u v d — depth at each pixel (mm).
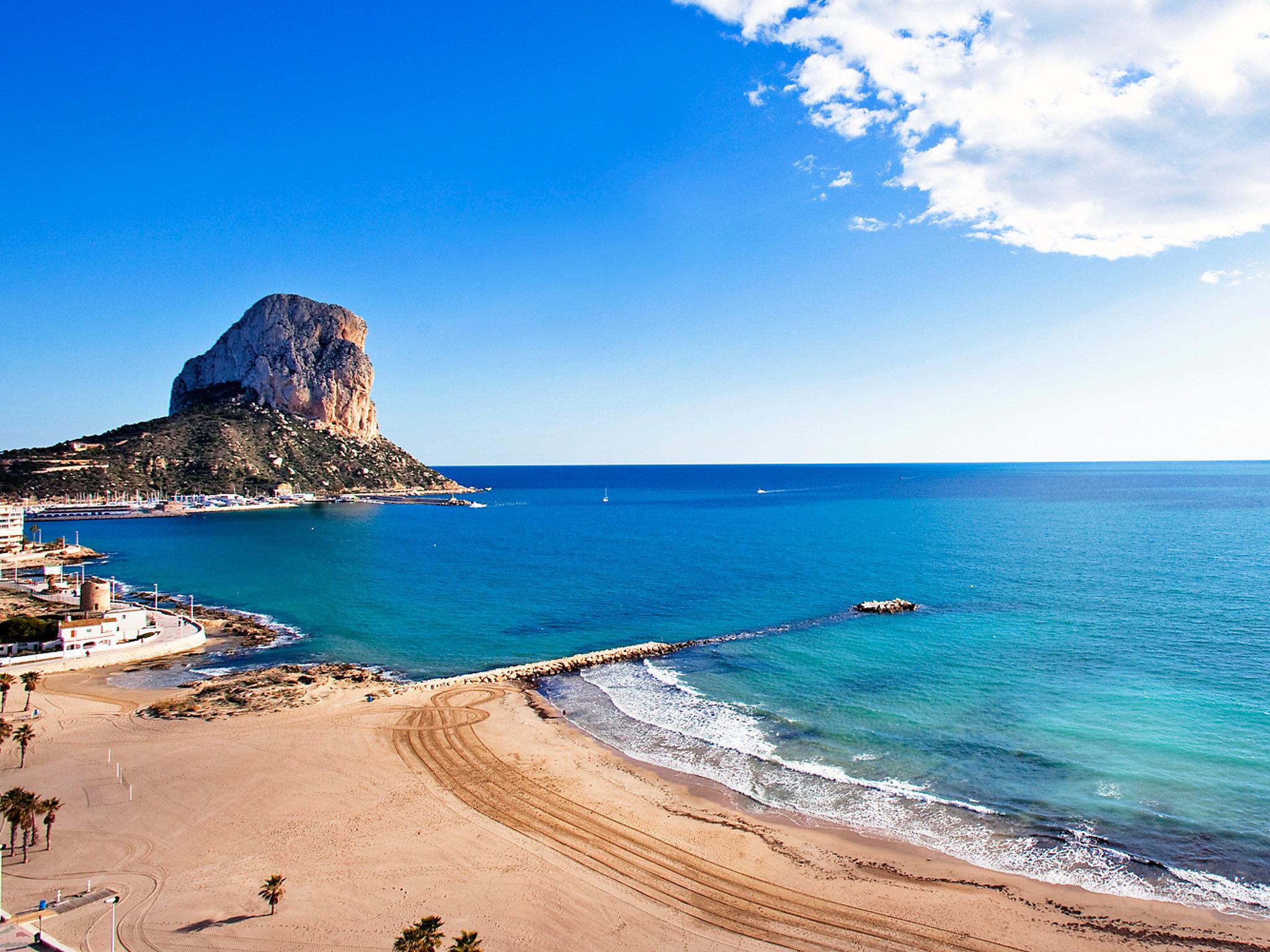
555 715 52406
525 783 40938
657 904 29766
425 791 39719
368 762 43406
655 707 53688
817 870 32312
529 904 29547
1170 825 35125
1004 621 76312
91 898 29047
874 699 53781
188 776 41125
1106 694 52812
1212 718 47719
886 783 40469
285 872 31422
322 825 35719
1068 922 28578
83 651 65750
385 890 30234
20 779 40531
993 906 29703
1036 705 51156
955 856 33375
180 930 27031
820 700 54031
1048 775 40500
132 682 60188
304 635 77250
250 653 70375
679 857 33344
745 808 38094
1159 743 44188
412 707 53719
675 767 43156
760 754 44812
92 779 40625
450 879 31219
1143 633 69250
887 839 34938
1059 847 33719
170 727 48938
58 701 54531
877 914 29234
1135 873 31609
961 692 54406
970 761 42688
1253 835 34094
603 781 41250
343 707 53281
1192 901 29672
